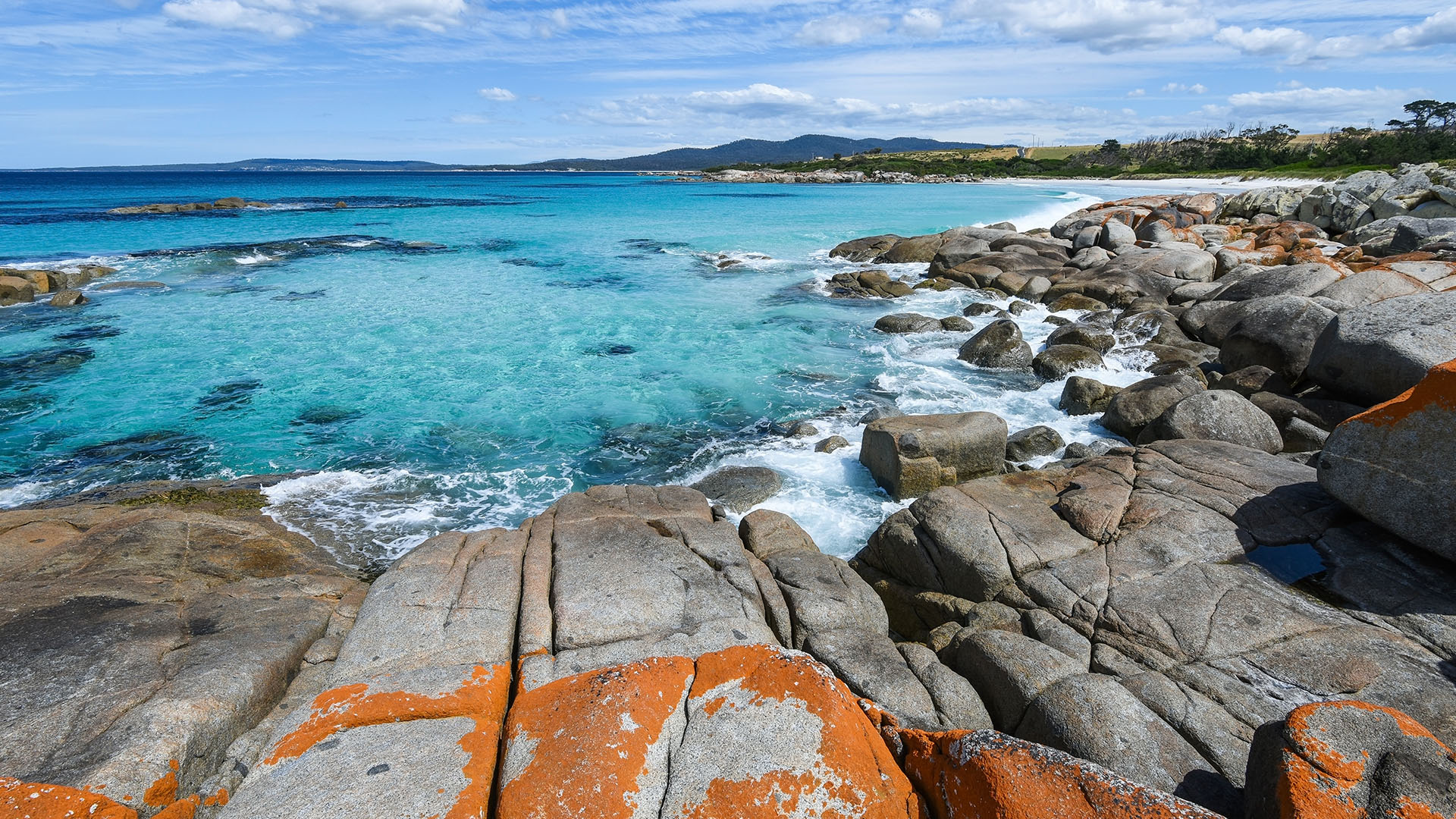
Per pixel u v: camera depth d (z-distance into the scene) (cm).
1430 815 309
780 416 1338
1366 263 1912
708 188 9950
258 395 1397
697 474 1107
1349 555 640
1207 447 866
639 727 365
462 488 1045
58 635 532
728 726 368
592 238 3831
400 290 2370
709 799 329
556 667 502
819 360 1673
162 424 1252
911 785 355
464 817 330
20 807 342
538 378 1529
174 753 422
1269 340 1312
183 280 2483
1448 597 581
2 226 4009
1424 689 502
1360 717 361
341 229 4172
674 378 1539
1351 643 550
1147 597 625
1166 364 1495
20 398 1351
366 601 609
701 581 641
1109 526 725
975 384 1505
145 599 606
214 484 1009
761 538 787
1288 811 329
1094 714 477
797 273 2784
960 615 698
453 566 658
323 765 369
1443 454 590
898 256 2962
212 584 672
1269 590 618
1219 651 560
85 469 1077
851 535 930
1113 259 2277
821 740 352
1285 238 2512
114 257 2873
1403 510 618
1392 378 951
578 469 1123
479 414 1333
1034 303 2147
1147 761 448
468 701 431
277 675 519
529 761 355
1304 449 1055
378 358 1639
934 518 765
